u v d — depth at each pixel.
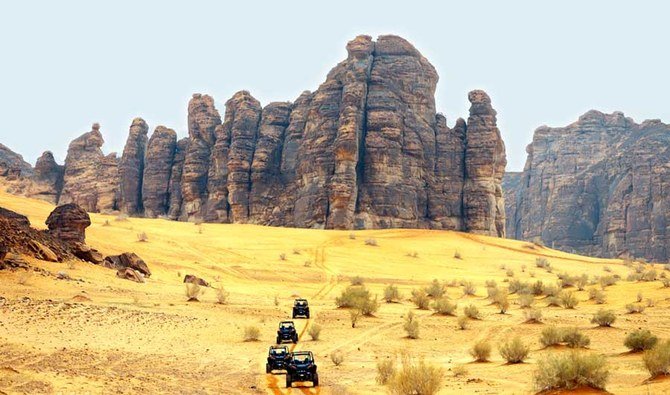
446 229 145.62
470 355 30.86
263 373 25.34
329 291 71.56
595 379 18.45
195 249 89.19
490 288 68.56
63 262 55.78
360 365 27.95
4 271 45.53
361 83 144.50
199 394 19.34
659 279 72.06
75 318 34.75
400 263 97.19
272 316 47.88
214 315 45.12
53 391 16.84
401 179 142.12
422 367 18.98
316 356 30.81
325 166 142.00
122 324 35.50
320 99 151.88
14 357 22.47
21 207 94.00
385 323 44.84
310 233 117.69
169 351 29.19
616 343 33.12
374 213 137.62
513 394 18.81
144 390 18.89
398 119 145.12
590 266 109.38
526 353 26.91
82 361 23.45
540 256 117.44
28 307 35.25
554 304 56.62
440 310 50.59
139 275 59.81
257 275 78.38
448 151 151.88
